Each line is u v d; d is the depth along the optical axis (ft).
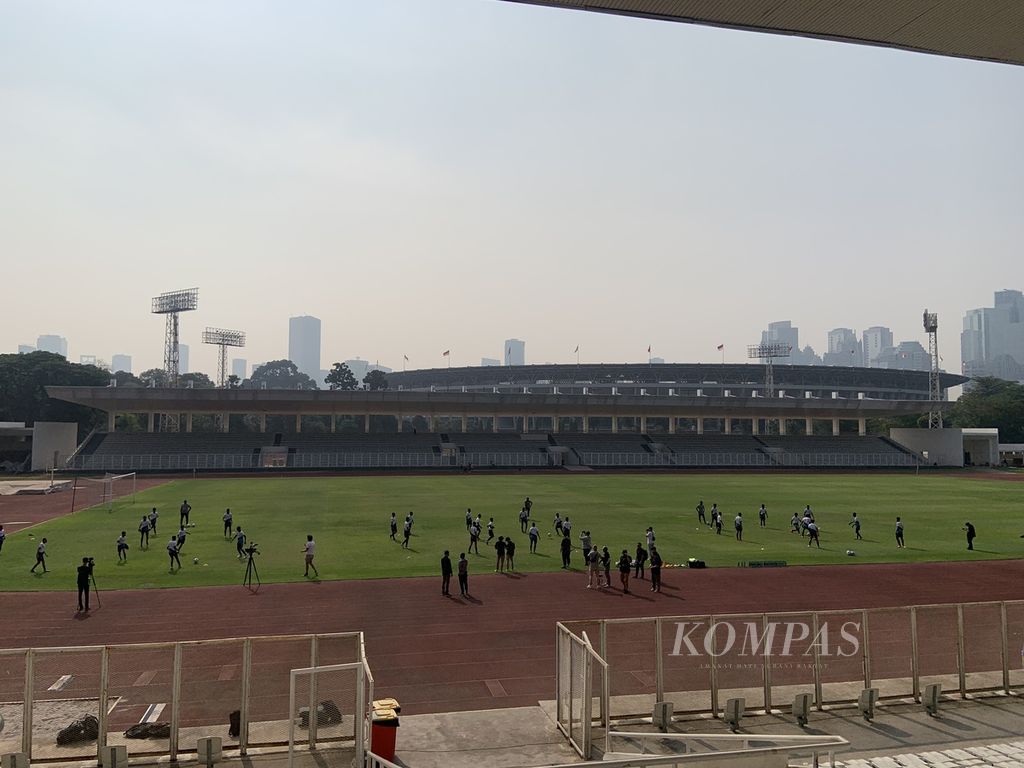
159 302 399.03
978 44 68.44
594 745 41.39
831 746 34.99
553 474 277.03
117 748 38.11
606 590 88.12
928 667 57.52
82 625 71.87
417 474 271.90
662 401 345.51
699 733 43.57
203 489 209.15
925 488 227.81
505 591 87.25
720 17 63.00
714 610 78.69
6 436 302.25
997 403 453.99
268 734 42.27
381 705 40.60
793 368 540.11
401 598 83.25
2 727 41.04
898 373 562.25
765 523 145.07
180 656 39.83
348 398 314.14
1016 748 40.93
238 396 303.27
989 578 96.12
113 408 304.91
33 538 124.16
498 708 50.42
